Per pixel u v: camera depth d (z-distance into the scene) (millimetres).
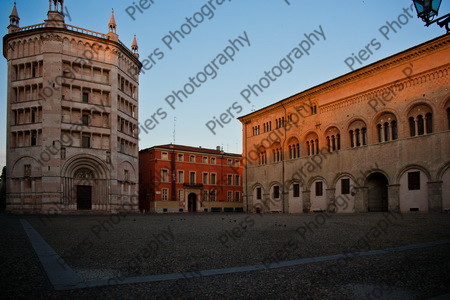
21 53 59781
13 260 11055
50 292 7258
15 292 7207
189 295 7191
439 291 7496
